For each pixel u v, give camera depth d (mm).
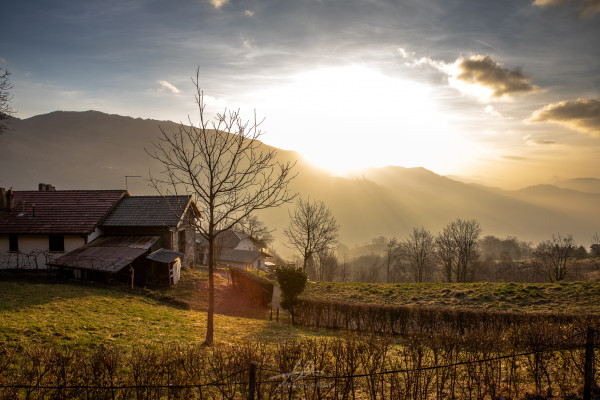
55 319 16516
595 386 8430
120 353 12391
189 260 41500
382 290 32375
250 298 30938
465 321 19594
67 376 8164
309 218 45344
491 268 97625
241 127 15523
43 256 32031
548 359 9125
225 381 9320
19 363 10438
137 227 34562
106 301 22406
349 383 8578
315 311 23547
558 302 25266
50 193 37906
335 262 88000
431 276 86875
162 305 24562
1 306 18109
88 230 32188
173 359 8984
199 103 14852
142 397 7734
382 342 10109
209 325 15000
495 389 8930
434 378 9805
